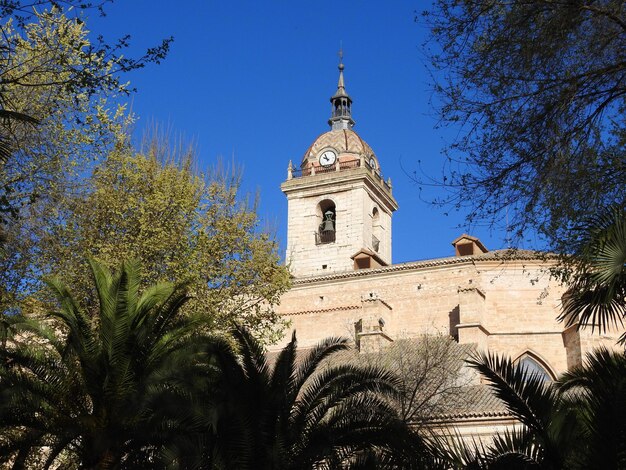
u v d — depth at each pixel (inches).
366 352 1556.3
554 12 627.2
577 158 627.5
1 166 967.0
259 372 753.0
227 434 696.4
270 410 718.5
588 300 561.6
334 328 1913.1
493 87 639.1
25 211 1077.1
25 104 972.6
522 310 1736.0
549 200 625.6
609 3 627.8
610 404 466.0
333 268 2456.9
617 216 528.4
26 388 836.6
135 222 1245.7
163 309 973.8
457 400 1232.8
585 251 534.9
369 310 1732.3
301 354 1807.3
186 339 887.1
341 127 2837.1
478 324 1640.0
